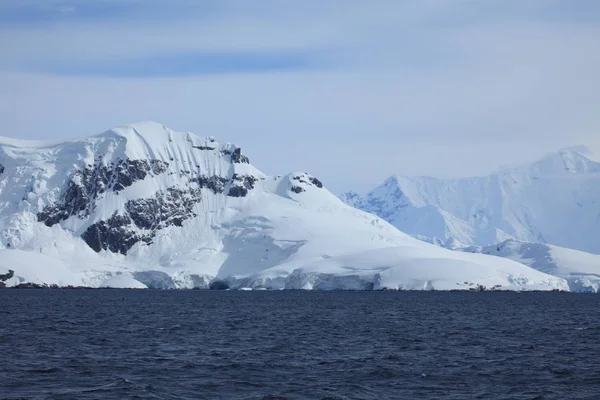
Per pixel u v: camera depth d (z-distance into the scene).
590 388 159.12
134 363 185.75
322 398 147.50
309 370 178.88
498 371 179.12
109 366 180.38
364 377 170.12
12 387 153.88
